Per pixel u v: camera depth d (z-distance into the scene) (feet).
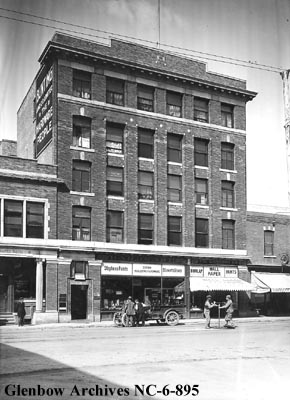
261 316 132.98
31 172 108.17
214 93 132.98
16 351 55.21
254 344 63.21
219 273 128.26
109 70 119.55
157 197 123.03
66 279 109.19
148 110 124.77
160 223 122.52
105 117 118.11
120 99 121.49
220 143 133.08
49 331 86.74
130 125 121.29
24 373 41.09
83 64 116.37
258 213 136.05
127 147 120.47
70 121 114.01
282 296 137.90
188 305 121.90
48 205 108.99
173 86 127.44
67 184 112.06
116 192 119.03
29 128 134.21
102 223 115.03
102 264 113.80
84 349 57.21
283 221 138.72
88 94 117.39
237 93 135.13
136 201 120.06
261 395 33.86
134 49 121.90
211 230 129.29
